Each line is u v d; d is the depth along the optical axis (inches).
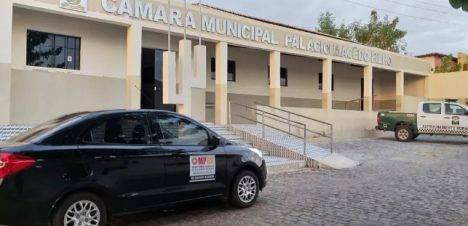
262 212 303.1
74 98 566.6
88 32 604.7
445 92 1189.1
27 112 524.7
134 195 252.4
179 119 285.7
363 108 1066.7
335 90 1084.5
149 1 602.2
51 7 514.0
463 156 655.8
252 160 319.6
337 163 555.5
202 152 288.8
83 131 241.0
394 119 896.9
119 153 247.6
